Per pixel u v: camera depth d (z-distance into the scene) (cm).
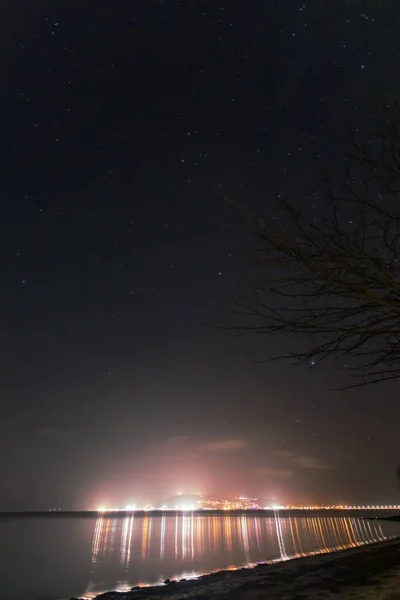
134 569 2658
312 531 6600
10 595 1914
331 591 1080
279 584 1328
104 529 8794
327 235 291
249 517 16462
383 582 1116
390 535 4931
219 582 1548
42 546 4584
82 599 1469
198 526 9488
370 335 293
